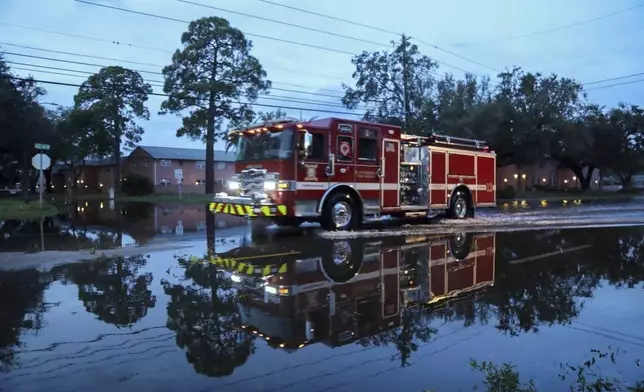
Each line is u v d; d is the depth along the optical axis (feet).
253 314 16.47
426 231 41.27
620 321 15.81
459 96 138.41
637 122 174.40
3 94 94.27
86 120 159.22
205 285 20.75
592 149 175.94
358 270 24.21
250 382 11.12
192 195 150.92
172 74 123.95
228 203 41.01
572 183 233.35
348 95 152.25
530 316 16.35
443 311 16.97
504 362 12.31
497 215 60.64
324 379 11.28
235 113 126.62
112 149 174.50
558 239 36.11
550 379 11.28
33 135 108.06
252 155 40.06
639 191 191.62
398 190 45.09
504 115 134.92
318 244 33.42
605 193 179.73
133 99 165.89
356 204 42.01
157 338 14.10
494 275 23.08
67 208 86.02
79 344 13.61
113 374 11.57
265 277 22.43
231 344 13.60
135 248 31.68
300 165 37.86
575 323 15.61
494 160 57.31
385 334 14.49
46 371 11.75
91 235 40.34
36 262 26.35
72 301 18.16
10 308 17.17
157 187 192.85
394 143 44.65
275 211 37.35
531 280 21.95
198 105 124.67
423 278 22.35
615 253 29.60
